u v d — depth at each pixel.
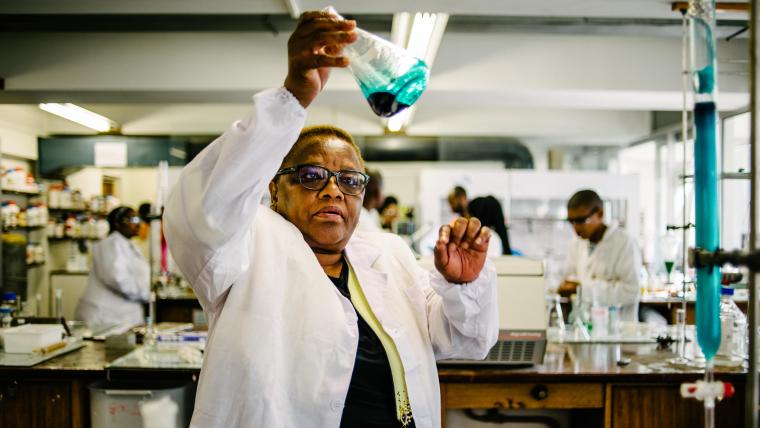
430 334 1.18
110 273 3.74
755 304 0.73
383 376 1.04
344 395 0.96
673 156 5.41
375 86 1.00
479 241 1.03
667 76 3.95
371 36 0.98
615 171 6.21
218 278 0.93
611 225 3.15
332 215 1.04
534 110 5.94
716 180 0.79
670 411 1.97
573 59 3.93
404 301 1.16
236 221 0.87
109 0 2.76
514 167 6.11
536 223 5.45
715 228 0.79
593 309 2.50
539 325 2.02
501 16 3.52
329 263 1.12
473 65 3.92
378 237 1.29
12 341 2.26
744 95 3.67
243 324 0.94
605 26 3.50
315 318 0.98
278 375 0.95
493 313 1.11
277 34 3.83
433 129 5.93
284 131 0.84
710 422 0.80
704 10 0.80
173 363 2.10
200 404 0.93
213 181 0.83
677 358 2.15
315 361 0.96
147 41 3.85
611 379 1.96
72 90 3.87
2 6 2.82
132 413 2.00
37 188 5.45
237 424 0.92
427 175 5.43
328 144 1.06
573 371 1.97
